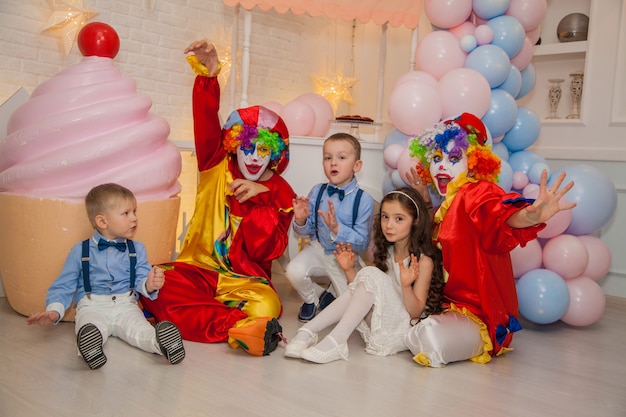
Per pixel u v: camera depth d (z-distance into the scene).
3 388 2.02
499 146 3.46
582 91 4.57
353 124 4.27
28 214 2.79
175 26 4.65
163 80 4.62
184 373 2.24
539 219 2.34
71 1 3.96
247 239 3.07
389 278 2.66
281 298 3.69
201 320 2.69
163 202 3.01
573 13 4.68
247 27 4.02
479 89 3.23
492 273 2.63
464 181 2.70
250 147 3.11
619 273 4.35
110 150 2.82
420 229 2.70
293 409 1.95
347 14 4.03
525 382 2.38
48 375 2.16
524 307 3.19
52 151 2.82
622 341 3.12
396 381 2.29
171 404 1.94
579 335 3.22
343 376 2.31
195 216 3.21
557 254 3.23
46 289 2.83
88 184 2.80
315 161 3.94
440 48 3.43
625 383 2.44
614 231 4.38
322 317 2.58
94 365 2.21
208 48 3.01
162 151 3.04
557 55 4.79
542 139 4.74
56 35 4.00
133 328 2.49
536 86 5.00
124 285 2.61
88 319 2.46
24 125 2.90
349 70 5.82
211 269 3.09
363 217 3.16
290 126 4.17
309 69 5.66
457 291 2.68
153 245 3.01
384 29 4.46
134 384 2.11
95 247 2.59
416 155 2.98
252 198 3.13
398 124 3.41
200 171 3.25
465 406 2.08
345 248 2.82
